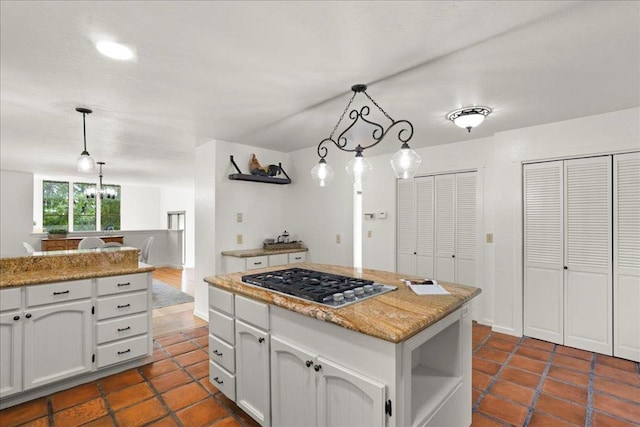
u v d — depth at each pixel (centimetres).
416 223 427
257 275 231
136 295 272
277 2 139
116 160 513
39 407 218
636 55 184
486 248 371
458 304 174
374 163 463
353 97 244
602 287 295
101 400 226
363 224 475
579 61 191
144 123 314
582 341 305
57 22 152
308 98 249
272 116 293
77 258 269
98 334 251
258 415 193
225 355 220
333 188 417
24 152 451
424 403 162
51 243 627
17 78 213
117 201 951
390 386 133
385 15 148
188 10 144
